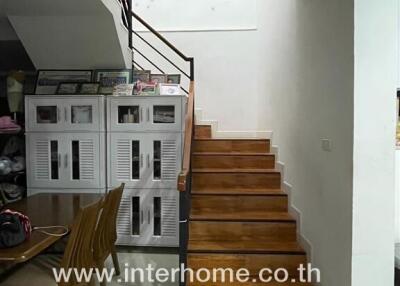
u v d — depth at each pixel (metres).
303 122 2.88
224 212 3.31
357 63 1.95
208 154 3.86
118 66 3.88
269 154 3.88
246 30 5.02
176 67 4.71
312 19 2.65
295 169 3.11
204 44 5.04
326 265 2.37
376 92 1.96
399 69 2.41
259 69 4.86
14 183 3.87
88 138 3.68
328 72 2.33
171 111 3.70
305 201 2.83
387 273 2.00
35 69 4.24
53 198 3.06
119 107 3.70
